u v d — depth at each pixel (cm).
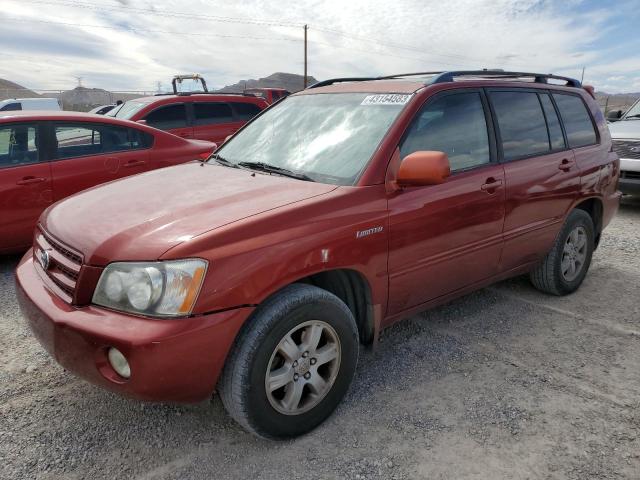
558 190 400
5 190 494
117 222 249
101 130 570
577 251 445
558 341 365
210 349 221
